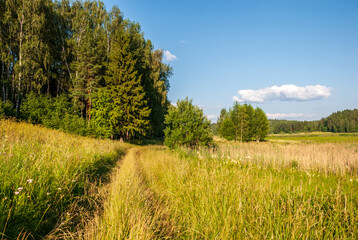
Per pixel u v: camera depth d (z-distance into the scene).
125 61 27.44
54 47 29.34
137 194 4.02
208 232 2.79
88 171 5.43
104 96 25.33
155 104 33.31
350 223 2.67
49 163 4.16
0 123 9.61
